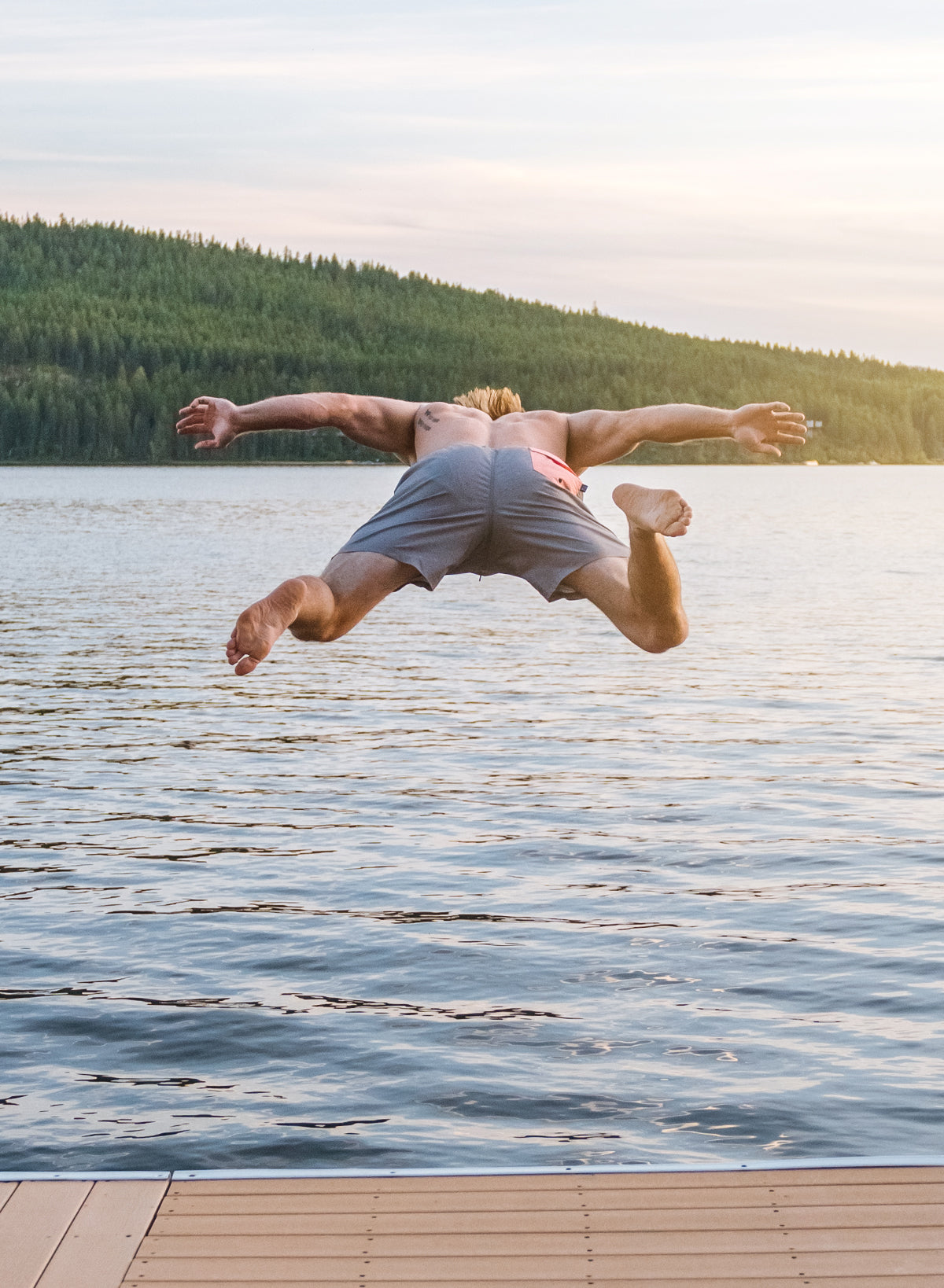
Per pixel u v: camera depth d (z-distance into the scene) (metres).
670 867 10.24
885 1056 6.90
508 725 16.30
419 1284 3.86
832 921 8.93
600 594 3.72
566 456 4.02
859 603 31.41
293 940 8.72
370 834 11.27
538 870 10.20
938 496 115.12
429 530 3.79
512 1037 7.20
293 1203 4.33
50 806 12.28
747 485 150.62
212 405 3.85
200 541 53.69
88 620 27.80
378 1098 6.53
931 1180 4.39
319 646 24.38
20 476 138.75
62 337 174.88
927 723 16.11
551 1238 4.09
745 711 17.16
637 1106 6.41
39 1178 4.50
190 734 15.84
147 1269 3.95
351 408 4.01
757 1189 4.36
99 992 7.85
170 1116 6.37
